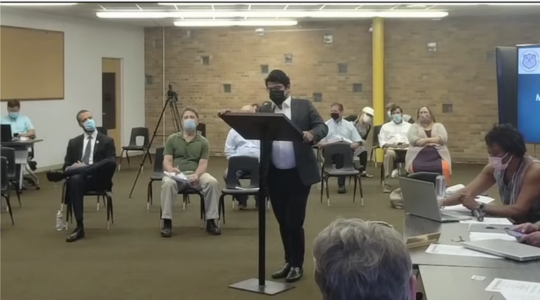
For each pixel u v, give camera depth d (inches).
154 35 516.4
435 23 466.3
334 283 46.4
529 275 92.0
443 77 469.4
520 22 454.0
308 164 166.9
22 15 396.5
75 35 446.3
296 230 174.7
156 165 292.2
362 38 480.1
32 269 191.3
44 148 420.8
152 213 280.2
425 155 290.2
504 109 157.2
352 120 422.6
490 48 460.4
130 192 335.6
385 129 364.2
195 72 510.3
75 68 447.8
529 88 153.7
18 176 326.6
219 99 507.5
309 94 491.5
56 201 311.1
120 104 500.1
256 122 155.3
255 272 187.5
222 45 502.6
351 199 314.0
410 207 140.6
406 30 470.9
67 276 183.8
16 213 279.9
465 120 469.1
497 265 97.8
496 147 135.9
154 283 176.7
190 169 247.3
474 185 143.3
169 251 213.6
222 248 217.8
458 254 104.7
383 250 46.7
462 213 139.9
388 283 45.9
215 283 176.7
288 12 400.2
